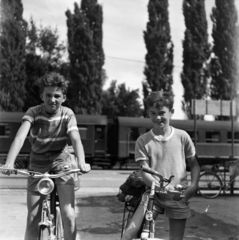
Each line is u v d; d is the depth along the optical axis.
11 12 26.86
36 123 3.02
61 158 3.06
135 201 3.24
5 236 4.66
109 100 32.41
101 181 12.01
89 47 28.58
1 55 26.77
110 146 22.86
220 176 9.57
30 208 2.95
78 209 6.79
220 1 29.88
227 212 6.65
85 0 29.98
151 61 30.88
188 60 30.64
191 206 7.36
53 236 2.48
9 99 26.83
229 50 29.44
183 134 3.02
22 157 14.61
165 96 2.95
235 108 11.25
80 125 21.48
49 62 30.61
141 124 21.80
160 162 2.94
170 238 3.03
